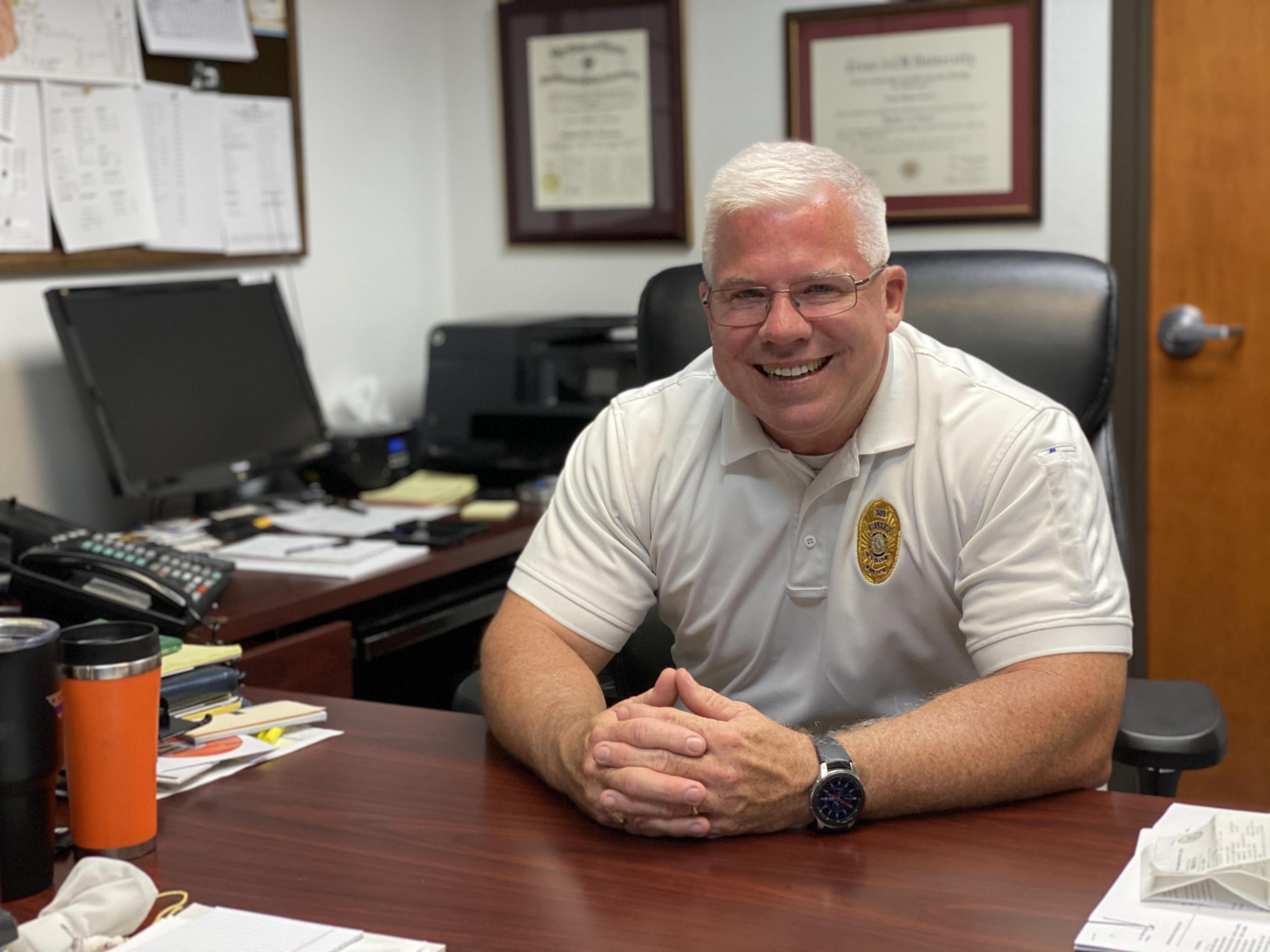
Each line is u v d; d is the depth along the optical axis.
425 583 2.45
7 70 2.32
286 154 2.95
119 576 1.82
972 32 2.88
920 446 1.37
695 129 3.20
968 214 2.94
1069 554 1.28
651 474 1.48
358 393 3.16
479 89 3.42
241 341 2.64
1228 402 2.79
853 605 1.41
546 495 2.76
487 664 1.39
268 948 0.88
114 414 2.34
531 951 0.89
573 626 1.46
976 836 1.07
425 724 1.38
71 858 1.06
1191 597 2.87
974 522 1.34
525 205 3.39
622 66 3.22
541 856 1.05
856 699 1.45
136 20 2.57
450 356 2.98
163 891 0.99
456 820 1.12
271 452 2.63
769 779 1.08
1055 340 1.61
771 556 1.43
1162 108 2.76
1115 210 2.83
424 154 3.41
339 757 1.28
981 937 0.89
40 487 2.44
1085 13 2.80
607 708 1.31
